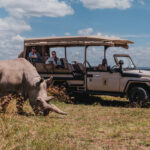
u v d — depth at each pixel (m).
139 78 9.59
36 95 7.43
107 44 9.66
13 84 7.50
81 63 11.39
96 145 4.86
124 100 11.70
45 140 4.93
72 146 4.65
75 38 10.27
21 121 6.45
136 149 4.65
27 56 11.47
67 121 6.92
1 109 7.48
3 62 7.64
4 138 4.95
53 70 10.86
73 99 11.27
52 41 10.72
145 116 7.77
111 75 10.03
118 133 5.68
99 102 10.83
